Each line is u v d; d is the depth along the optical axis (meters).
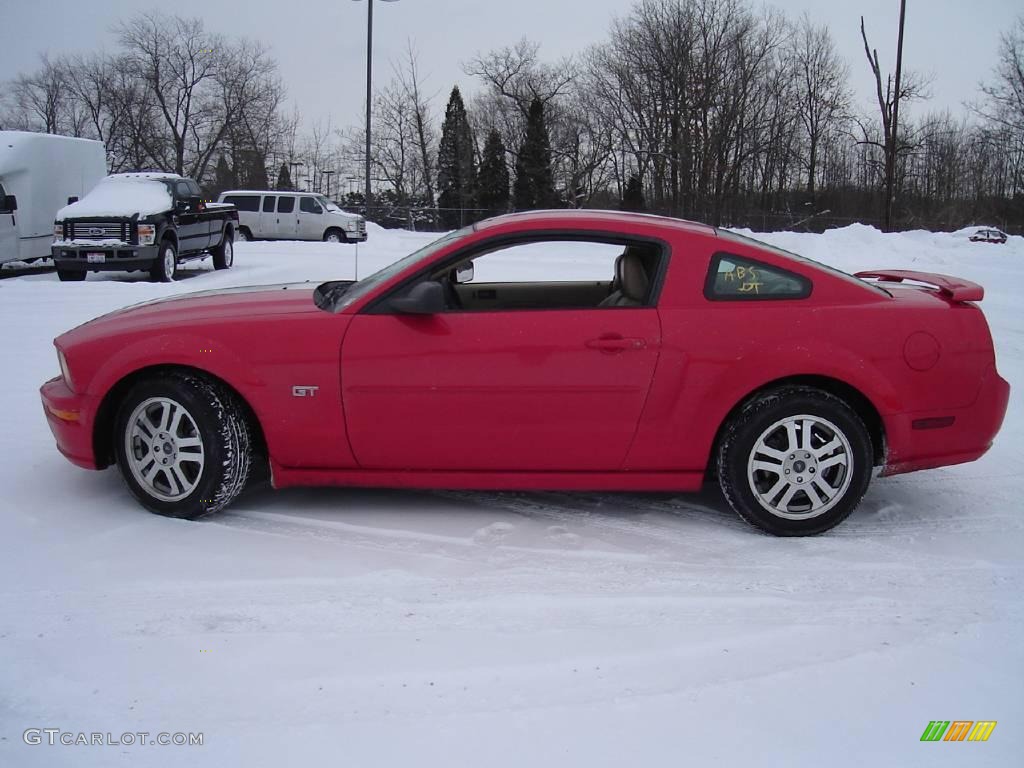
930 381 3.90
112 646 2.93
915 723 2.53
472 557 3.74
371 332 3.90
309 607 3.24
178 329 4.02
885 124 36.94
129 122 50.38
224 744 2.40
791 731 2.48
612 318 3.87
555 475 4.01
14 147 14.75
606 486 4.04
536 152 49.22
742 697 2.64
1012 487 4.73
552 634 3.04
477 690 2.67
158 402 3.99
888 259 20.16
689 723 2.51
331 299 4.32
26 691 2.66
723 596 3.38
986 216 44.62
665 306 3.89
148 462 4.06
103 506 4.24
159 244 13.96
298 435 3.97
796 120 50.72
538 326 3.87
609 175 52.19
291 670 2.78
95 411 4.06
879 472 4.06
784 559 3.75
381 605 3.26
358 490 4.60
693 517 4.27
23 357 7.41
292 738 2.42
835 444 3.87
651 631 3.08
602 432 3.90
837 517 3.93
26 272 16.42
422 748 2.37
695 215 43.91
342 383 3.90
